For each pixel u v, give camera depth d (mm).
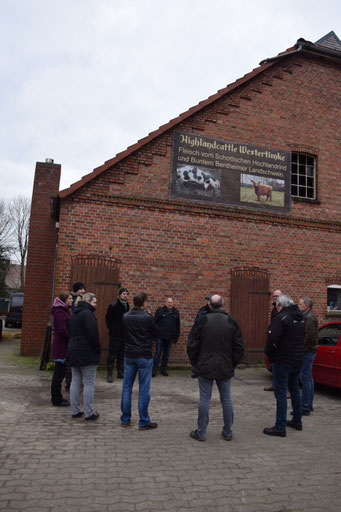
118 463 3980
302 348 5156
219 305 4930
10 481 3502
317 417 5992
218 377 4668
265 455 4332
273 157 11008
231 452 4391
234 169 10555
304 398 6105
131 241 9438
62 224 9008
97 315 9000
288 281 10750
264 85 11211
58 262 8891
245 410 6207
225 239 10250
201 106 10305
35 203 12039
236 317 10117
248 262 10398
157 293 9508
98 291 9062
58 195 8992
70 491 3365
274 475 3826
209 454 4309
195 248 9945
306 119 11570
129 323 5203
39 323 11500
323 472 3926
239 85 10828
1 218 46812
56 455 4129
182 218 9914
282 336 5102
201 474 3789
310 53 11766
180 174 10000
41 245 11867
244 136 10773
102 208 9305
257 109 11016
